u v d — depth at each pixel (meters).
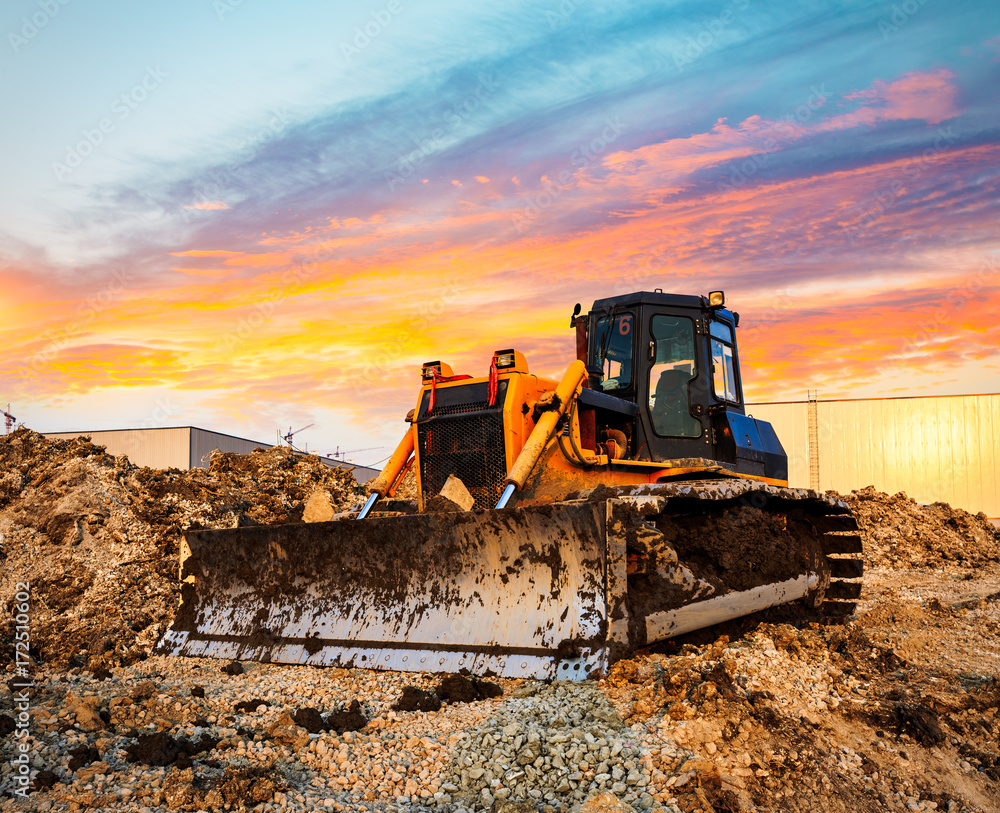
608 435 6.35
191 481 8.80
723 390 7.29
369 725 3.95
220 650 5.52
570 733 3.66
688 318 7.00
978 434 21.22
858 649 5.74
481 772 3.43
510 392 5.63
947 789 3.72
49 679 4.75
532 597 4.66
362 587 5.27
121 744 3.48
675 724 3.73
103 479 7.88
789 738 3.78
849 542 7.54
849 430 22.17
